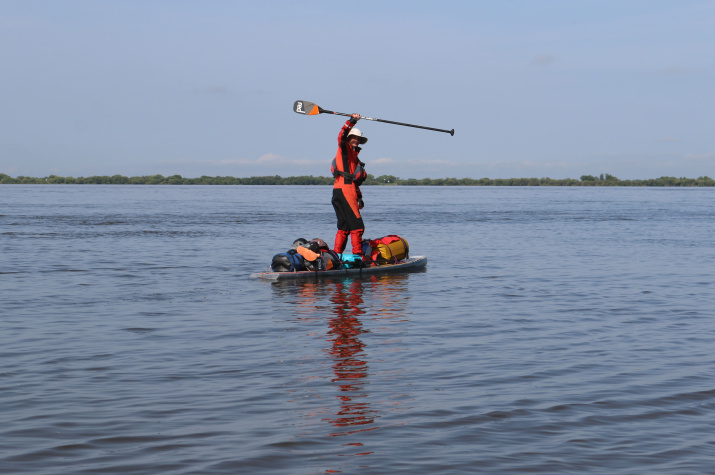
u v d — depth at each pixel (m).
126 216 39.69
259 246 21.66
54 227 29.92
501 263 17.55
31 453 4.85
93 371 7.02
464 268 16.47
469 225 32.88
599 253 20.11
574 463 4.73
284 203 65.56
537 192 137.00
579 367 7.23
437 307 11.01
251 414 5.70
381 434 5.26
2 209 47.81
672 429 5.38
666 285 13.54
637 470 4.62
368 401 6.05
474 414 5.71
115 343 8.30
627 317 10.13
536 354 7.80
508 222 35.53
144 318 9.95
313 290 12.89
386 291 12.77
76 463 4.69
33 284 13.31
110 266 16.28
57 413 5.70
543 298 11.94
